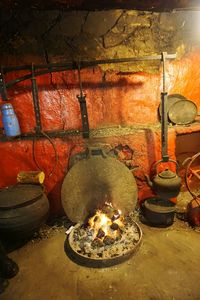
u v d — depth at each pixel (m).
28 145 3.27
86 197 3.27
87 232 3.16
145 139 3.51
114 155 3.44
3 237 2.93
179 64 3.66
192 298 2.31
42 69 3.26
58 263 2.84
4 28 3.07
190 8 3.34
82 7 3.08
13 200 2.88
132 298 2.35
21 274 2.72
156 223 3.33
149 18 3.39
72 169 3.16
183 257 2.80
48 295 2.45
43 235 3.30
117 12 3.25
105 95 3.51
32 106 3.38
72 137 3.35
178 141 4.43
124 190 3.32
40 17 3.11
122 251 2.84
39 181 3.17
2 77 2.83
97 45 3.37
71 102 3.45
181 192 4.18
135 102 3.63
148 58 3.04
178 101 3.58
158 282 2.50
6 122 3.19
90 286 2.52
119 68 3.46
